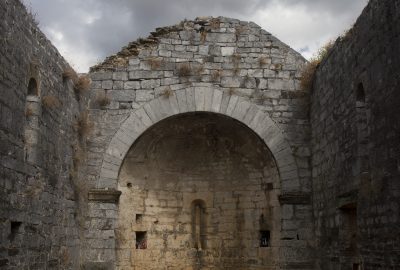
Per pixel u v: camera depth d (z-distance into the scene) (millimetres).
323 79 13867
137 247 16422
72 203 13352
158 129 15852
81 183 14180
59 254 12164
